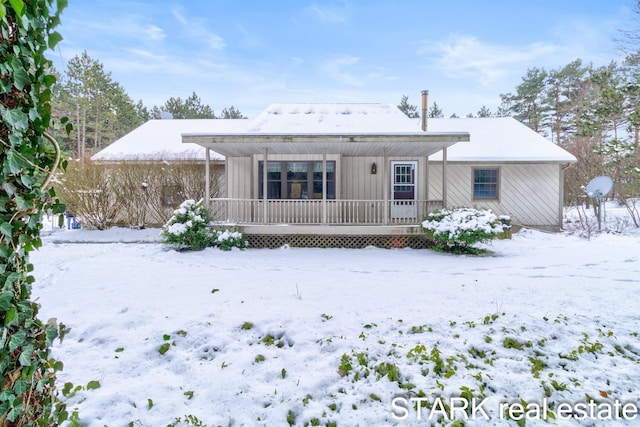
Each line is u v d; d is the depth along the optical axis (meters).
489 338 3.48
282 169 11.95
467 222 8.88
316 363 3.15
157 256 8.17
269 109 13.41
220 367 3.11
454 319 3.98
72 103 31.42
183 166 13.24
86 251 8.91
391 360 3.13
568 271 6.59
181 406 2.59
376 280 5.74
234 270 6.59
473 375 2.91
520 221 13.64
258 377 2.96
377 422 2.43
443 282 5.61
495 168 13.70
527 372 2.97
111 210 13.00
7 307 1.29
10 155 1.29
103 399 2.62
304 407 2.58
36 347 1.50
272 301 4.59
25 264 1.47
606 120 13.30
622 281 5.70
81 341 3.57
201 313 4.18
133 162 13.12
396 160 12.26
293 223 11.19
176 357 3.28
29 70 1.43
